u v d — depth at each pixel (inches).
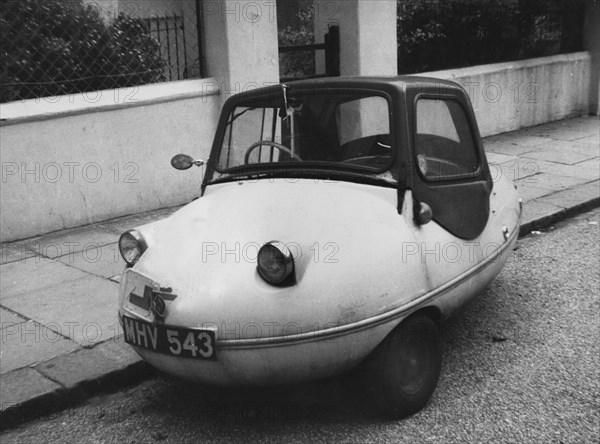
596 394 162.4
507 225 190.9
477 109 469.7
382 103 158.6
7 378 166.6
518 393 163.3
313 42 444.5
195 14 330.0
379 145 158.7
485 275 176.4
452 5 460.4
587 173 378.3
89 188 293.9
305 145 169.9
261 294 133.4
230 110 183.0
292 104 171.6
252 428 151.1
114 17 323.6
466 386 166.9
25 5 277.9
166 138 315.3
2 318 203.9
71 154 286.2
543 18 526.9
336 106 164.9
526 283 235.6
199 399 165.0
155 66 324.5
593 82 544.7
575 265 252.4
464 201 169.8
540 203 323.6
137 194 309.7
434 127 166.2
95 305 212.5
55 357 177.5
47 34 286.5
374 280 139.9
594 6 532.1
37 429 154.9
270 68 339.6
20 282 233.6
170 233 152.9
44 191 280.8
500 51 501.4
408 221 152.5
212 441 146.9
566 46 543.5
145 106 305.7
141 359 175.6
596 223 307.6
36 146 275.9
